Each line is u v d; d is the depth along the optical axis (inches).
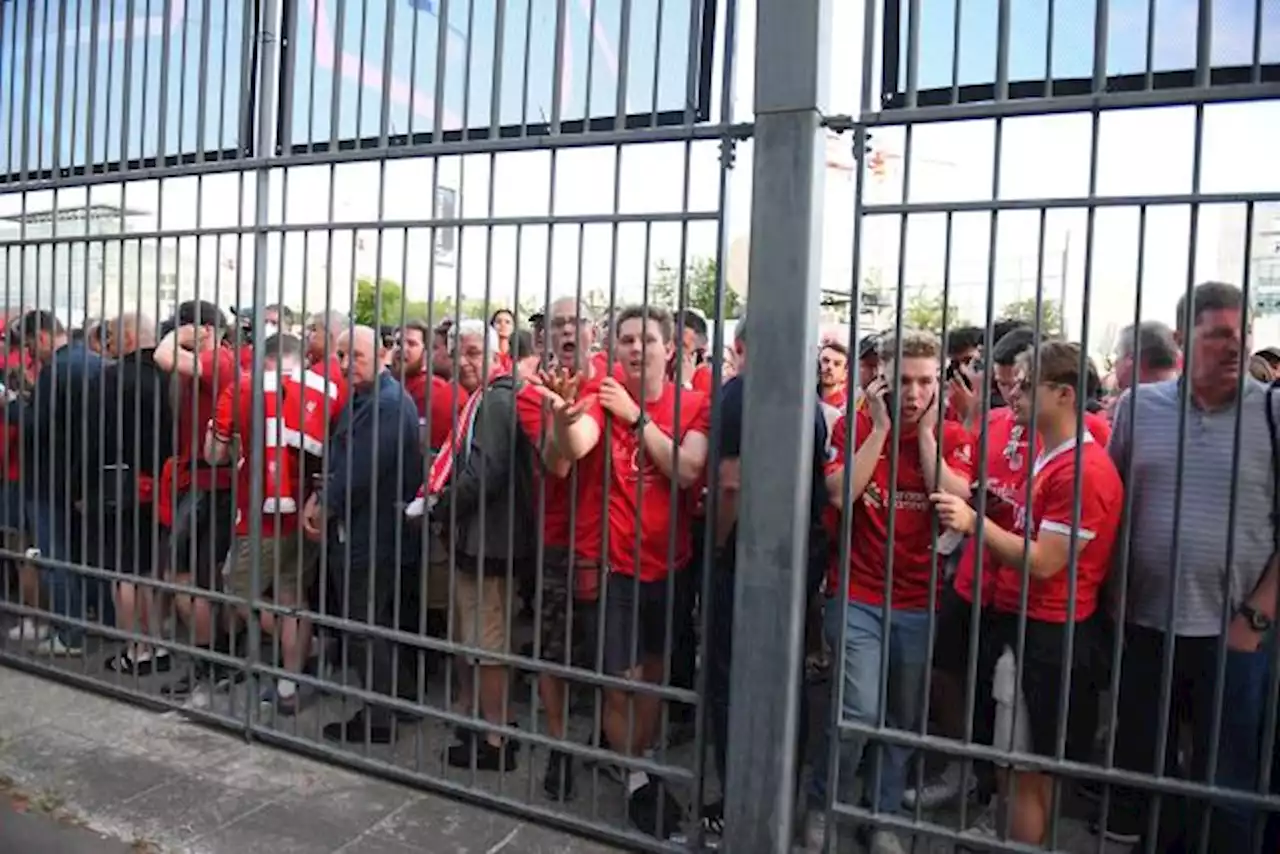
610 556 134.0
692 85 119.6
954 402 134.0
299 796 140.7
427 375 138.2
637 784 137.3
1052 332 119.5
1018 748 113.4
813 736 145.1
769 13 111.3
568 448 125.3
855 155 111.2
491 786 142.8
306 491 167.6
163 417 177.2
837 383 184.2
